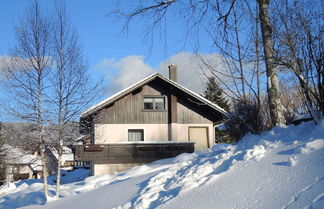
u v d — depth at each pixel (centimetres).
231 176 554
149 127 2122
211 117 2202
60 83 1223
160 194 614
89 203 764
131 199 652
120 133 2083
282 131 702
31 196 1329
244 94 1038
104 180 1342
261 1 800
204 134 2191
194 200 518
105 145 1916
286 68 766
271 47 776
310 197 383
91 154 1894
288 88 1065
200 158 852
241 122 966
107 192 805
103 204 706
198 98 2073
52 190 1380
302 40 661
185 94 2150
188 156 1429
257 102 988
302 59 665
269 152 598
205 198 508
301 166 473
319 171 433
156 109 2148
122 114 2106
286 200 402
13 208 1202
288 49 684
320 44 636
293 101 1041
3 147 2372
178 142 1978
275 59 710
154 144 1966
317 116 652
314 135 583
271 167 518
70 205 825
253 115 940
